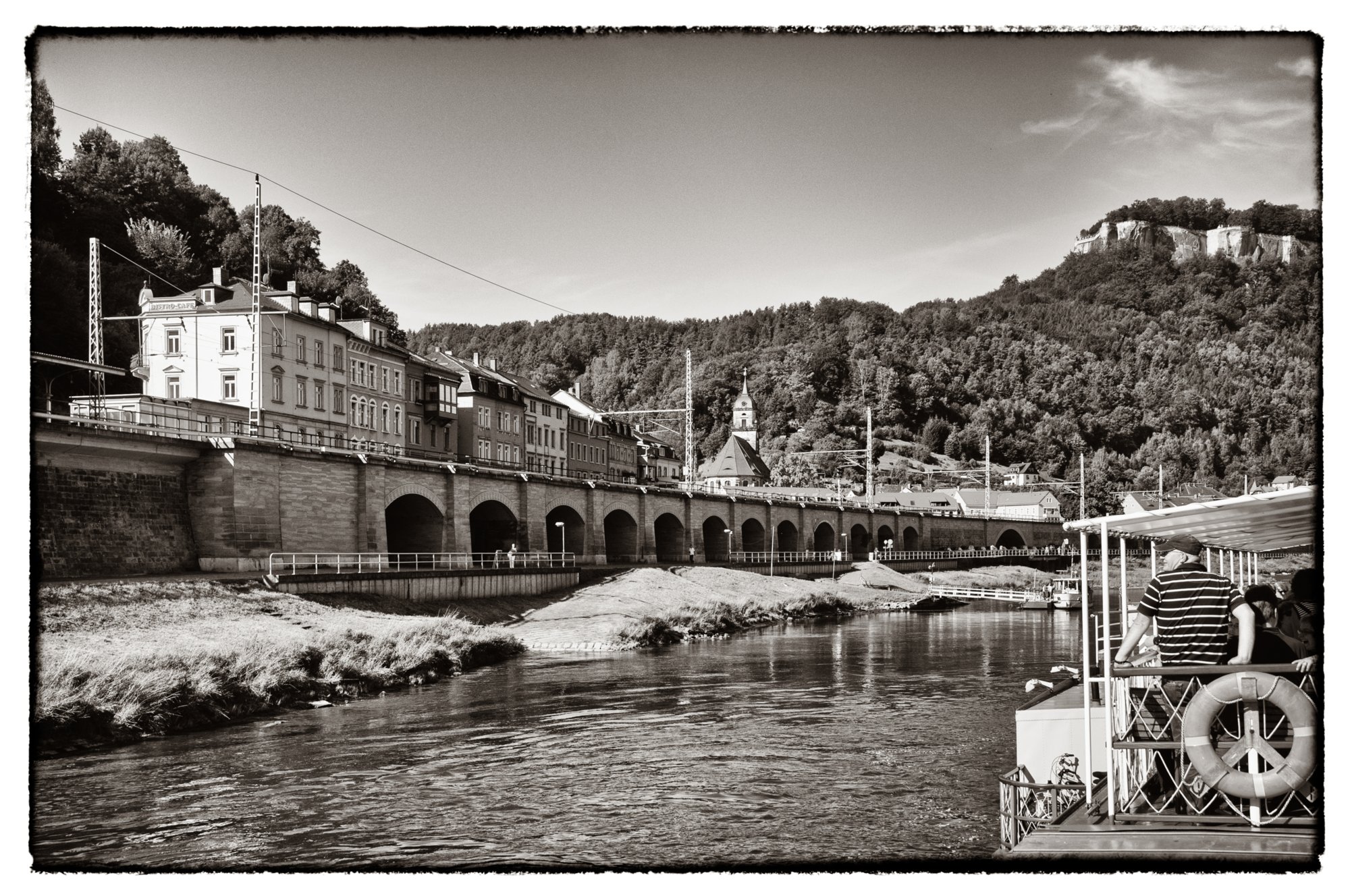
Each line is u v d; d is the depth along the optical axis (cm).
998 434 19925
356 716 3152
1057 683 1952
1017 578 11794
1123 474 16738
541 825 2025
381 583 4959
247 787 2306
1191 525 1332
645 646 5300
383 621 4484
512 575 6084
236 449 4719
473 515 7425
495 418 9756
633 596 6494
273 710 3212
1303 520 1383
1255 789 1047
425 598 5275
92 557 4131
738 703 3416
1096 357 18500
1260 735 1057
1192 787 1170
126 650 3194
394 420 8400
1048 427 18850
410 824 2033
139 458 4450
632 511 8338
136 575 4297
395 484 5744
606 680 3975
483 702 3425
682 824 2022
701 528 9344
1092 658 1811
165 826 2008
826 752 2655
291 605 4269
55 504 4003
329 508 5291
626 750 2684
